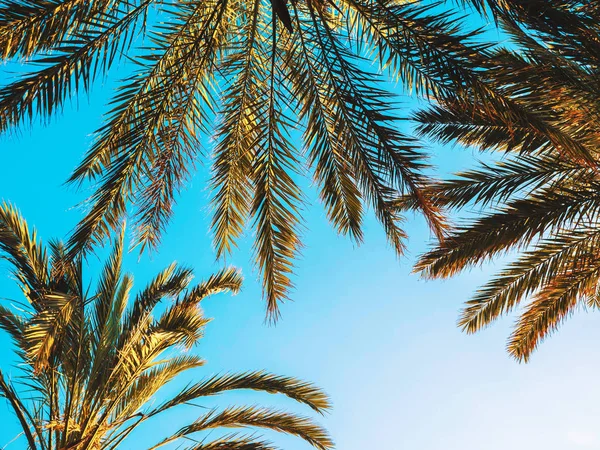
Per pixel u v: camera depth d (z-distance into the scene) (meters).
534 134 7.98
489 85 5.70
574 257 8.52
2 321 9.08
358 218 7.34
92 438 9.01
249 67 7.12
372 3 6.22
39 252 8.70
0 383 8.75
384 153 6.69
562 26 5.54
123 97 6.60
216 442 9.28
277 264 7.36
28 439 8.77
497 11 5.55
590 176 7.80
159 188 7.00
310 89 6.95
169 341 9.34
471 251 8.22
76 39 5.93
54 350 8.28
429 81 6.11
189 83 6.81
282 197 7.32
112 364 9.70
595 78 5.82
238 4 6.95
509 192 8.12
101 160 6.74
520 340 9.50
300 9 6.77
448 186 8.52
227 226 7.59
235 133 7.35
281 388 9.83
